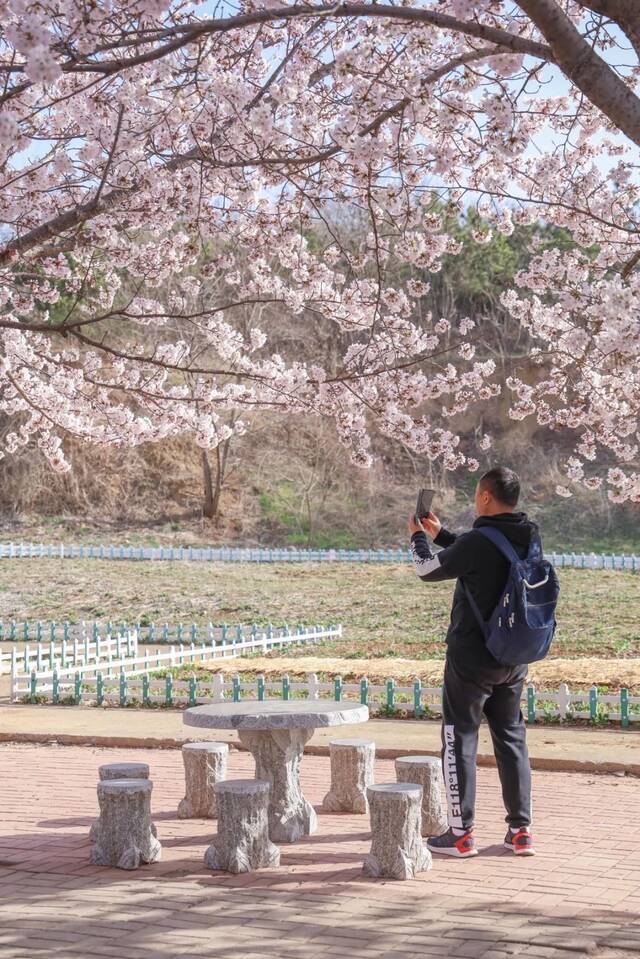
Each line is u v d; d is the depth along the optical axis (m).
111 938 5.46
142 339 28.02
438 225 9.66
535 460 53.69
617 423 12.08
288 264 11.16
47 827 8.20
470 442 54.81
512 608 6.74
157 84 8.97
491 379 53.75
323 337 45.28
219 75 8.21
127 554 41.59
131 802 7.04
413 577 34.41
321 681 16.52
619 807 8.66
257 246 10.79
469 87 8.09
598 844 7.45
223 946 5.29
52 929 5.63
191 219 10.04
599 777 9.96
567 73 5.53
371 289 10.95
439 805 7.89
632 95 5.50
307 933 5.50
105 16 6.02
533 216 10.68
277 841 7.66
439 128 8.49
